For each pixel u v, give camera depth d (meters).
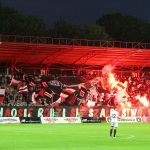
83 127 53.44
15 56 67.56
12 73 70.38
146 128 52.22
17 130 45.94
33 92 70.81
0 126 54.38
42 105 67.81
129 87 76.38
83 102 73.19
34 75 71.69
